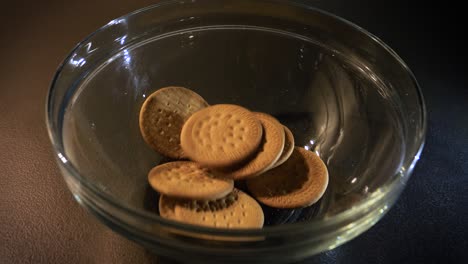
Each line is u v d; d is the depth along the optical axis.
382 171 0.36
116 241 0.37
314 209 0.37
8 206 0.39
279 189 0.37
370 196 0.29
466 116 0.47
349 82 0.43
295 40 0.44
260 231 0.27
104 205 0.29
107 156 0.38
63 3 0.56
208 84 0.45
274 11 0.43
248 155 0.36
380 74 0.40
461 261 0.37
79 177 0.29
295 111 0.44
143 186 0.38
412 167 0.31
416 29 0.55
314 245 0.29
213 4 0.43
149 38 0.42
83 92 0.39
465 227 0.39
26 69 0.49
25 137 0.44
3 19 0.54
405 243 0.38
